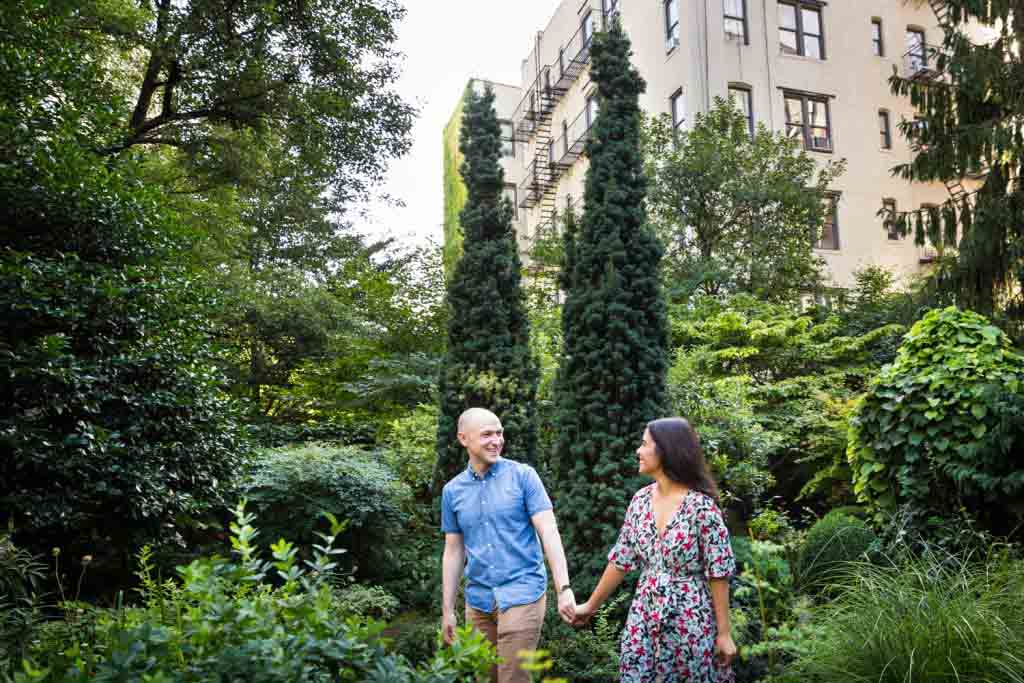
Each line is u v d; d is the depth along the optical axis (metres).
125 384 5.44
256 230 19.23
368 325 12.26
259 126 12.44
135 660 1.29
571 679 3.93
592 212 5.54
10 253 5.08
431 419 8.82
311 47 12.15
